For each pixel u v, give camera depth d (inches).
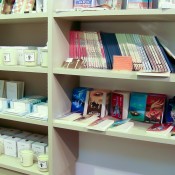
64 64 55.1
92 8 48.0
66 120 53.9
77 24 60.9
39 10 55.7
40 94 69.6
